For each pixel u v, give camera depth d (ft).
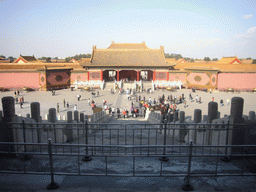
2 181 26.53
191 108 132.67
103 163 32.01
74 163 32.12
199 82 219.20
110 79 276.00
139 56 241.96
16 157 34.32
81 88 220.64
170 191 24.71
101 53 244.22
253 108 127.44
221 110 126.00
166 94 187.73
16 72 211.82
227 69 204.44
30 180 26.86
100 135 56.29
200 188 25.38
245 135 35.58
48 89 212.02
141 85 212.64
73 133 52.95
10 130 34.19
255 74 202.59
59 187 25.31
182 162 32.60
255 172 29.22
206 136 42.91
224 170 29.86
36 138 41.32
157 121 77.00
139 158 33.99
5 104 33.99
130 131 64.85
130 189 24.95
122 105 144.25
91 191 24.43
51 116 46.98
